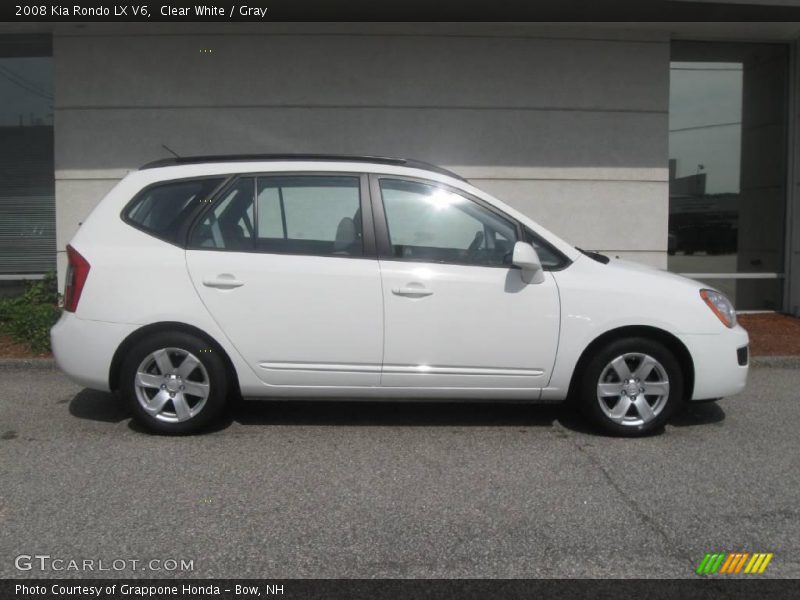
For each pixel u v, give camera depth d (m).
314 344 5.20
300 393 5.31
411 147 9.54
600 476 4.71
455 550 3.76
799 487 4.55
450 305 5.20
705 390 5.37
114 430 5.55
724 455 5.11
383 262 5.22
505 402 6.03
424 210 5.33
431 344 5.21
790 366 7.88
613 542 3.85
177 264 5.19
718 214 10.41
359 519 4.08
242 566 3.59
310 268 5.18
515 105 9.56
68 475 4.67
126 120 9.41
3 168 9.95
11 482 4.55
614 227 9.76
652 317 5.25
